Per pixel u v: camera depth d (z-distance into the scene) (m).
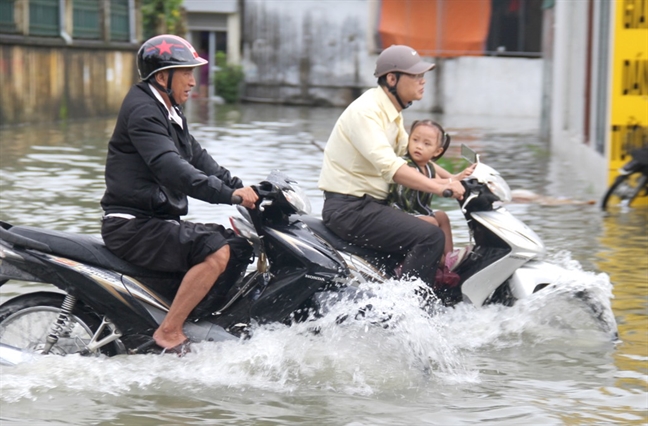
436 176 15.89
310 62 91.31
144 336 13.23
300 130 58.34
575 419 11.79
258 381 12.86
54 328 13.09
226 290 13.77
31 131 55.09
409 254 14.78
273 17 92.25
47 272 12.82
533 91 81.69
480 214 15.45
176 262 13.02
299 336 13.53
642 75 31.72
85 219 25.16
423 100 84.94
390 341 13.52
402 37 86.19
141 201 13.00
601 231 25.38
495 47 82.81
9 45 58.16
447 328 15.02
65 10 65.44
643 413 12.02
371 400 12.36
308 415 11.77
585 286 15.23
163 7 82.56
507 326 15.26
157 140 12.71
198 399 12.22
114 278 13.02
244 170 36.53
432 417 11.78
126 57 75.56
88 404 11.95
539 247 15.29
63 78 65.19
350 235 14.98
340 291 13.46
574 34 44.12
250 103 93.19
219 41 95.94
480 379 13.33
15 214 25.73
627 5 31.47
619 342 15.16
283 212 13.74
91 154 42.62
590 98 38.38
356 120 14.83
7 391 12.20
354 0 88.94
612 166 32.09
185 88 13.18
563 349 14.75
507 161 44.09
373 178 15.13
